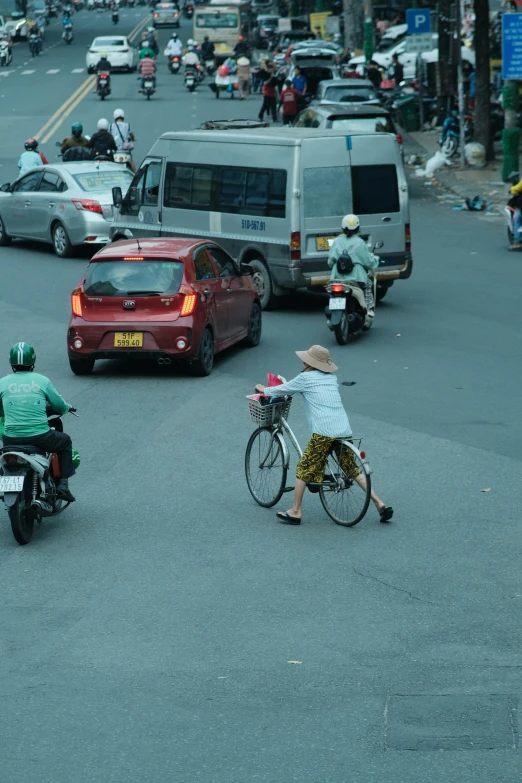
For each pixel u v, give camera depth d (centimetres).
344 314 1827
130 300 1627
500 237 2798
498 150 4203
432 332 1911
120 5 16412
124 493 1165
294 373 1669
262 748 653
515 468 1212
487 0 3800
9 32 9256
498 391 1534
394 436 1338
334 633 815
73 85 6844
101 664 773
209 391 1578
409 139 4703
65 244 2719
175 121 5128
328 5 10525
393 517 1073
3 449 1024
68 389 1606
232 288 1769
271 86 5075
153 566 961
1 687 741
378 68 5506
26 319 2072
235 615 852
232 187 2148
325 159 2039
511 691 717
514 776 616
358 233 1964
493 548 984
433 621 832
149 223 2347
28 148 3114
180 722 688
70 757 648
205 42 7669
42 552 1002
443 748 648
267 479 1115
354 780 616
